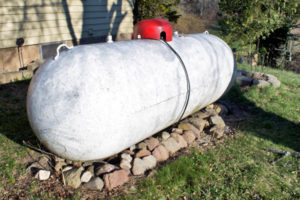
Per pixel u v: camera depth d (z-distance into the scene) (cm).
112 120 324
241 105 670
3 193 332
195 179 373
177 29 2642
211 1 3491
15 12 749
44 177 355
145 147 419
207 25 2920
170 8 1560
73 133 315
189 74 437
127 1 1113
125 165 375
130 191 344
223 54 538
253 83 776
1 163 383
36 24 810
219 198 343
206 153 441
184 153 439
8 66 766
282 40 1434
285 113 626
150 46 412
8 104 580
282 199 350
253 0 1183
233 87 758
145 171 384
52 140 326
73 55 334
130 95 341
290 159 443
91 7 967
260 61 1416
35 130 335
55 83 317
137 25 458
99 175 356
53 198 326
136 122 355
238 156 438
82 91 311
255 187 368
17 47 775
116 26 1099
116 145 349
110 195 335
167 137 453
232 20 1298
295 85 840
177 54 432
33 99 326
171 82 402
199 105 505
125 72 345
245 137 508
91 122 313
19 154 403
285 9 1277
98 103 314
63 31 895
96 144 328
